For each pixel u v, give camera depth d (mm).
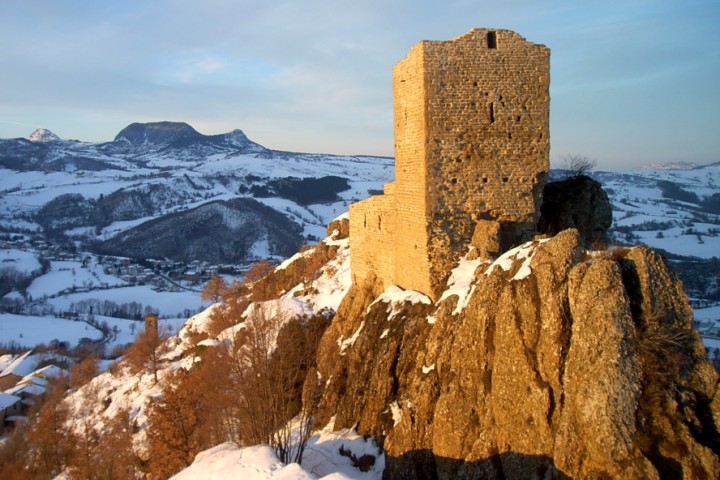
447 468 24172
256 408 31578
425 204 32969
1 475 51438
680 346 20891
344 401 32406
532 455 21438
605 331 20609
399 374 30031
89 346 123625
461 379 25062
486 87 32906
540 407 21578
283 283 66812
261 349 38531
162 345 69250
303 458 29500
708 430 19547
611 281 21375
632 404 19469
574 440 20047
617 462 18906
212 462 22906
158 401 45938
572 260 23484
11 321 157375
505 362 23312
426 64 32531
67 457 50812
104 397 61719
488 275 26516
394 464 26453
